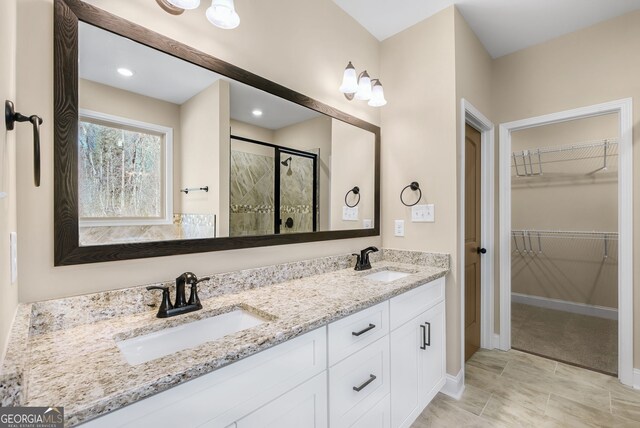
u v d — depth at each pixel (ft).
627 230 6.64
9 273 2.28
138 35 3.60
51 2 3.04
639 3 6.45
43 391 1.97
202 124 4.28
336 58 6.50
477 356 8.14
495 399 6.23
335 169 6.43
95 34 3.32
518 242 12.60
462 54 6.84
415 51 7.13
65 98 3.10
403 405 4.97
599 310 10.80
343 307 3.78
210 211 4.37
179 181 4.05
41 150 2.97
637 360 6.53
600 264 10.79
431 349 5.84
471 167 8.15
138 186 3.67
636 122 6.58
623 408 5.86
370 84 6.48
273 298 4.20
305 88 5.81
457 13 6.63
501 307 8.52
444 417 5.69
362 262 6.40
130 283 3.54
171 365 2.34
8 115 2.19
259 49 4.99
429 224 6.84
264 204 5.10
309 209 5.89
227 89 4.57
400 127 7.38
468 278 7.97
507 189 8.55
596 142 10.60
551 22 7.13
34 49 2.93
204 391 2.45
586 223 11.03
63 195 3.08
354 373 3.96
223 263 4.48
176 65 3.99
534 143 12.00
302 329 3.17
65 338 2.84
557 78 7.69
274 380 2.98
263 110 5.07
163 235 3.87
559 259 11.67
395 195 7.47
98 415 1.88
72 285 3.14
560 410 5.84
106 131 3.42
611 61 6.93
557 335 9.37
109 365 2.35
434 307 5.96
